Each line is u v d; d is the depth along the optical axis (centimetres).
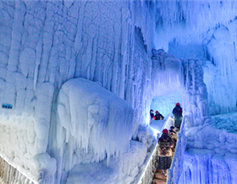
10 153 501
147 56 1062
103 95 455
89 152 532
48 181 402
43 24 421
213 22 1548
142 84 970
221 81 1623
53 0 445
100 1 601
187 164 995
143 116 948
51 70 427
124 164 588
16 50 365
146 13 1043
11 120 375
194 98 1188
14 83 359
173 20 1526
